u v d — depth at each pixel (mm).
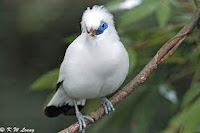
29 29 4449
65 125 4289
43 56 4484
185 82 3980
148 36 3898
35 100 4379
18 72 4473
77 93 3803
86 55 3768
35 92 4383
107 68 3768
